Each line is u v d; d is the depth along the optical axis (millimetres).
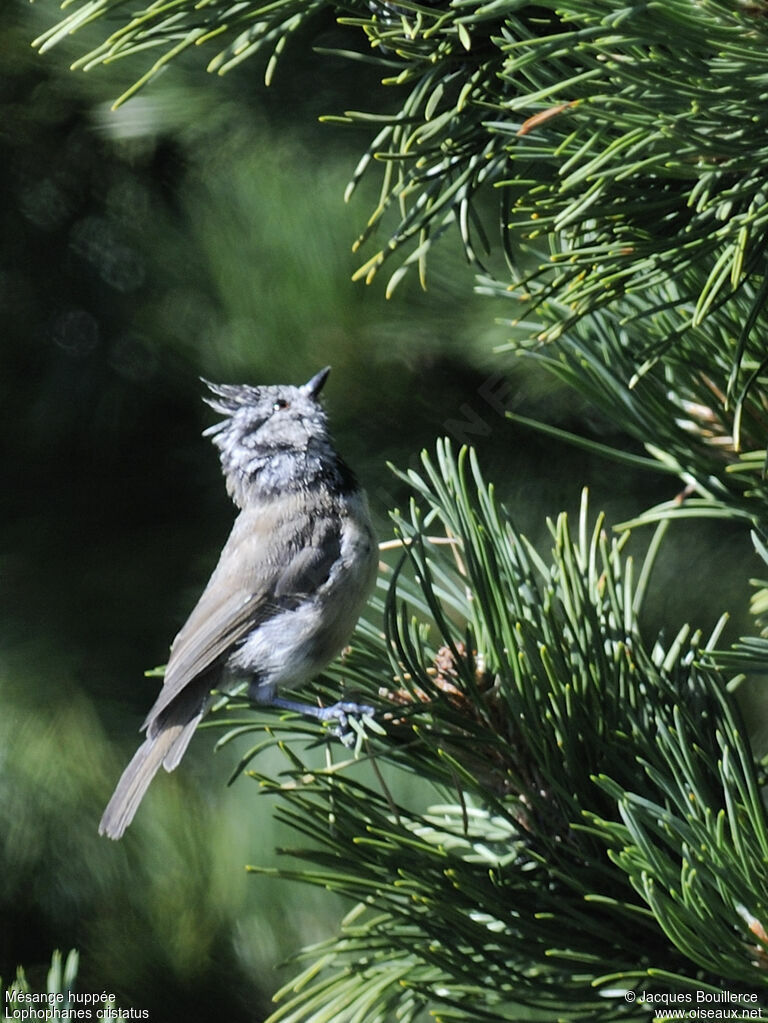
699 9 3961
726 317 5516
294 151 9727
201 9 5000
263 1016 10664
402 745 5402
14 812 10180
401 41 4895
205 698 8219
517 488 10383
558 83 4191
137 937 10625
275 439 8727
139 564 10977
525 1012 6492
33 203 11039
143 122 9773
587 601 5336
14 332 11117
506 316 9461
